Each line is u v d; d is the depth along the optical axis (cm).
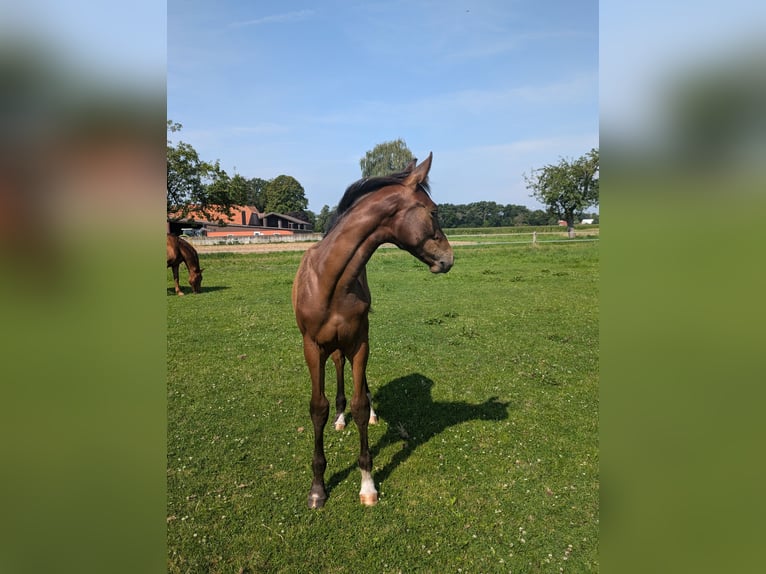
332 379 527
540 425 411
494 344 657
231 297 1056
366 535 276
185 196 2173
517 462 351
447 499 307
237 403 460
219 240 3083
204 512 296
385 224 275
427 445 377
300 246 2744
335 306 280
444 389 494
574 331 727
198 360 590
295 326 769
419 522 286
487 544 268
